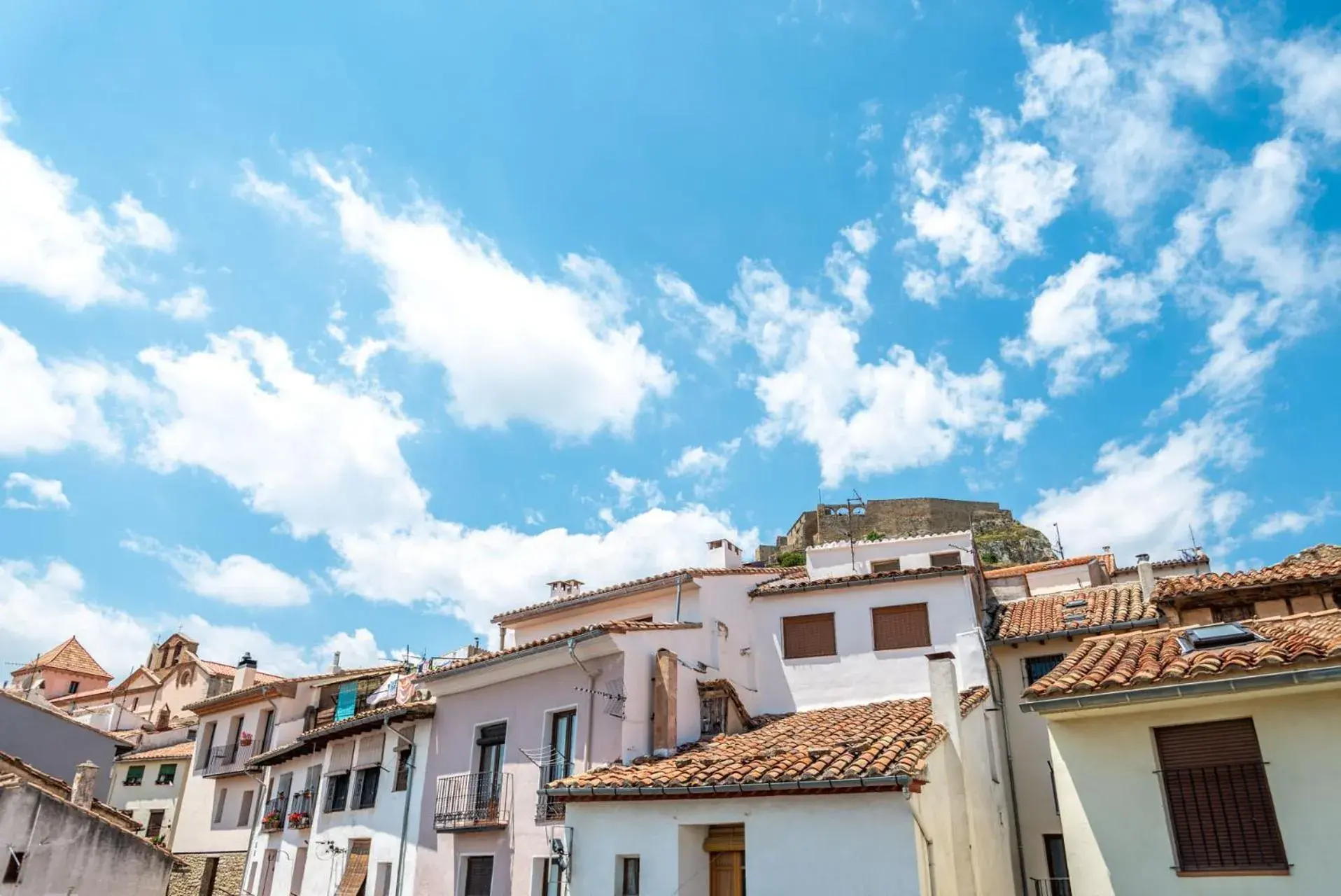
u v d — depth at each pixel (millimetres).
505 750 19156
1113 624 18828
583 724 17594
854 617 20734
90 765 19766
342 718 28562
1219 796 10406
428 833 19938
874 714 16391
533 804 17922
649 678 17609
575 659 18078
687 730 17375
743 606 21797
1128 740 11047
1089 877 10766
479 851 18578
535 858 17344
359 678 31266
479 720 20172
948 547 23844
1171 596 16703
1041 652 19797
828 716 17438
